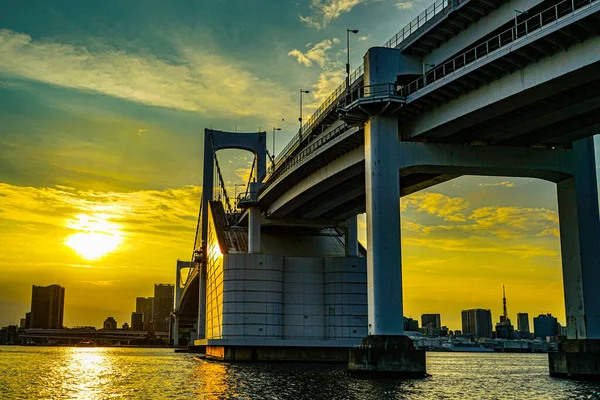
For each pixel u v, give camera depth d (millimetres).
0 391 58250
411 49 61594
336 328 102500
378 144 61094
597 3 40844
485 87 52219
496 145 62656
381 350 57656
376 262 59125
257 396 47344
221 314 105688
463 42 56219
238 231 120312
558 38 44531
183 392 53875
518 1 49625
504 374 89500
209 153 160000
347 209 102062
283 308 104000
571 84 46625
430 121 58906
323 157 77188
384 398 44250
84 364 116750
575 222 61875
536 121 56156
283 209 101438
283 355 96250
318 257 107000
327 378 60594
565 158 62938
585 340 60031
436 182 76000
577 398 45969
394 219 60094
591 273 60875
